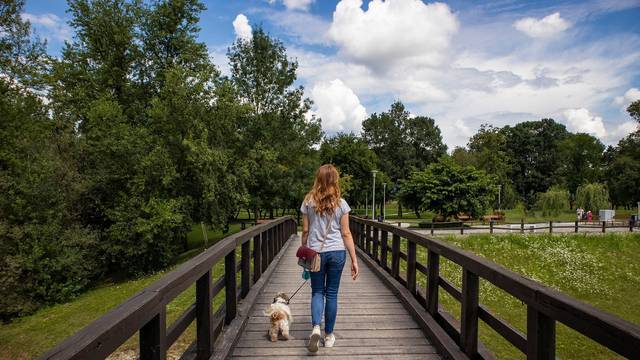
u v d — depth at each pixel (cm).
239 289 537
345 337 404
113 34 2456
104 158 2080
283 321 388
